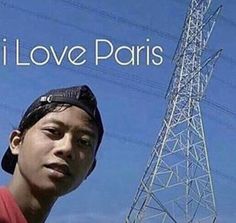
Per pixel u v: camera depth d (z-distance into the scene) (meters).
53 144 0.82
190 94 13.04
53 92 0.86
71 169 0.82
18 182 0.81
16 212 0.78
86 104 0.86
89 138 0.85
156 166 12.62
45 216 0.81
